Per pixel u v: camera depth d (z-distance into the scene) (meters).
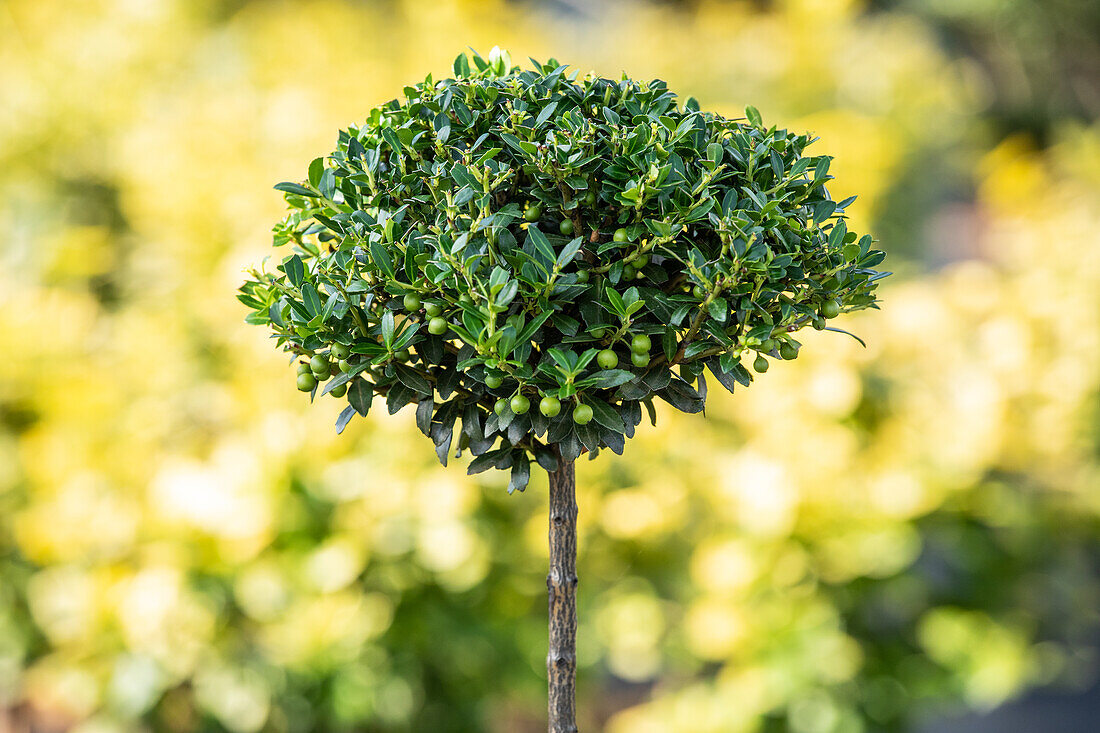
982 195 5.79
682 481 3.36
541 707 3.58
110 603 2.84
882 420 3.35
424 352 1.37
